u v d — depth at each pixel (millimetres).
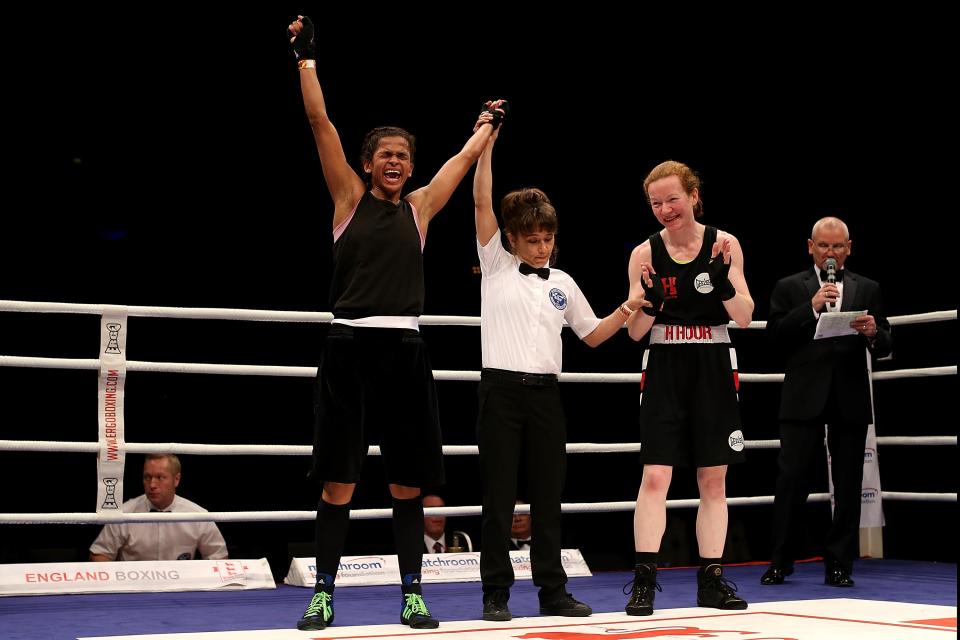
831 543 3963
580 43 7270
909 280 7531
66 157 7551
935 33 6676
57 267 7586
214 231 7836
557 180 8000
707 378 3199
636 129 7816
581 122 7750
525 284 3146
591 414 7621
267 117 7586
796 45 7152
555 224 3158
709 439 3170
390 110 7465
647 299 3180
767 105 7535
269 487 7500
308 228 8000
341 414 2840
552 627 2775
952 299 7289
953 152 7008
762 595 3646
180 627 2850
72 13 6789
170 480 4438
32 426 7367
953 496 4652
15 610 3236
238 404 7609
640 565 3141
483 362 3158
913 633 2562
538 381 3102
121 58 7105
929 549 7070
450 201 7867
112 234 7707
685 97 7570
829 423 4059
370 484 7090
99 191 7652
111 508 3658
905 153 7328
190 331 7680
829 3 6875
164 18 6906
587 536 7059
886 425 7570
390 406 2898
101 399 3689
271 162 7820
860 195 7691
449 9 7023
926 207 7324
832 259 4066
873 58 7051
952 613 2996
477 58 7309
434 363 7711
